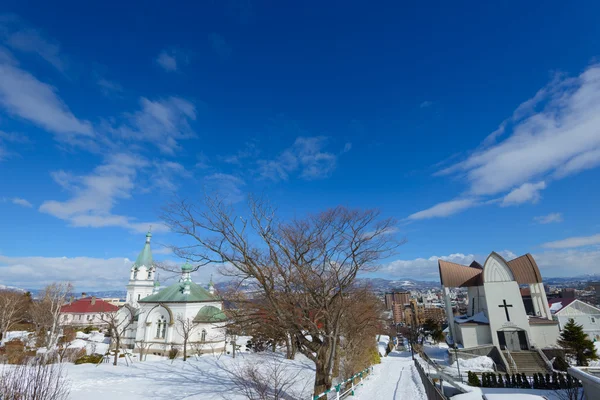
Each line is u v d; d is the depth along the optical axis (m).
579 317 59.59
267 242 17.45
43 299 63.69
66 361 32.91
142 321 55.06
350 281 18.77
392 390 22.77
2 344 47.72
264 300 18.36
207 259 17.55
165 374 24.89
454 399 16.98
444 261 61.12
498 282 47.94
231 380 22.28
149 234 75.00
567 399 21.58
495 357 44.62
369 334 35.88
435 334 77.69
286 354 36.75
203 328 51.53
